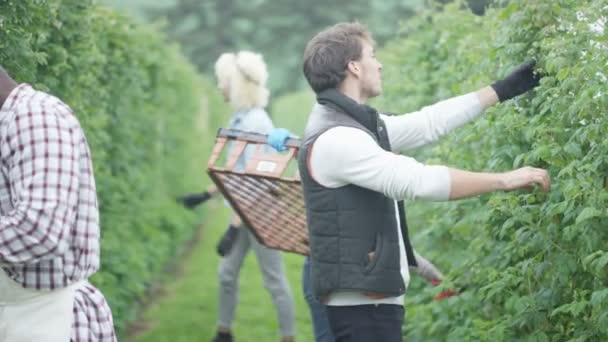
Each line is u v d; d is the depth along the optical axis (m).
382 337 5.33
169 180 16.62
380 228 5.26
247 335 10.35
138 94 12.29
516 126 5.83
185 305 11.70
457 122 5.72
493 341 6.10
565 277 5.54
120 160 11.34
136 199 12.05
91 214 4.85
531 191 5.77
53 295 4.76
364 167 5.14
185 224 15.84
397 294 5.30
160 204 14.72
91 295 4.90
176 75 17.50
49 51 7.58
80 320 4.83
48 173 4.60
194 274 13.61
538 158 5.58
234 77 8.97
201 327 10.75
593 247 5.30
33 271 4.71
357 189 5.24
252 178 6.24
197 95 21.30
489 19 7.09
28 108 4.66
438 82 9.46
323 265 5.26
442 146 7.49
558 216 5.68
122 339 10.27
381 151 5.18
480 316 6.79
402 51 11.84
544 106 5.64
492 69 6.59
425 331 7.63
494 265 6.31
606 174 5.37
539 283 5.95
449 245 7.90
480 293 6.14
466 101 5.74
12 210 4.63
